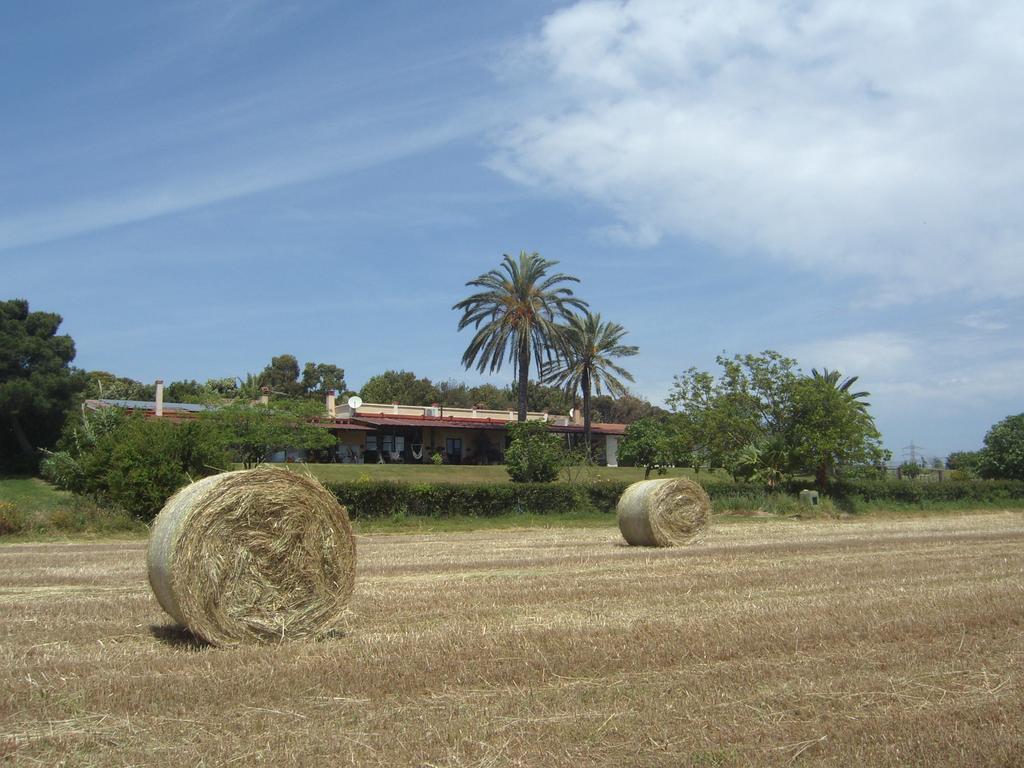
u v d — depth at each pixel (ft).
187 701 20.48
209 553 27.76
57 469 105.91
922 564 46.85
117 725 18.76
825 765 16.49
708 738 17.87
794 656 24.49
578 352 173.78
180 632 29.48
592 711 19.58
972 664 23.44
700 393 124.06
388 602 34.55
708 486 107.65
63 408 135.23
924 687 21.38
